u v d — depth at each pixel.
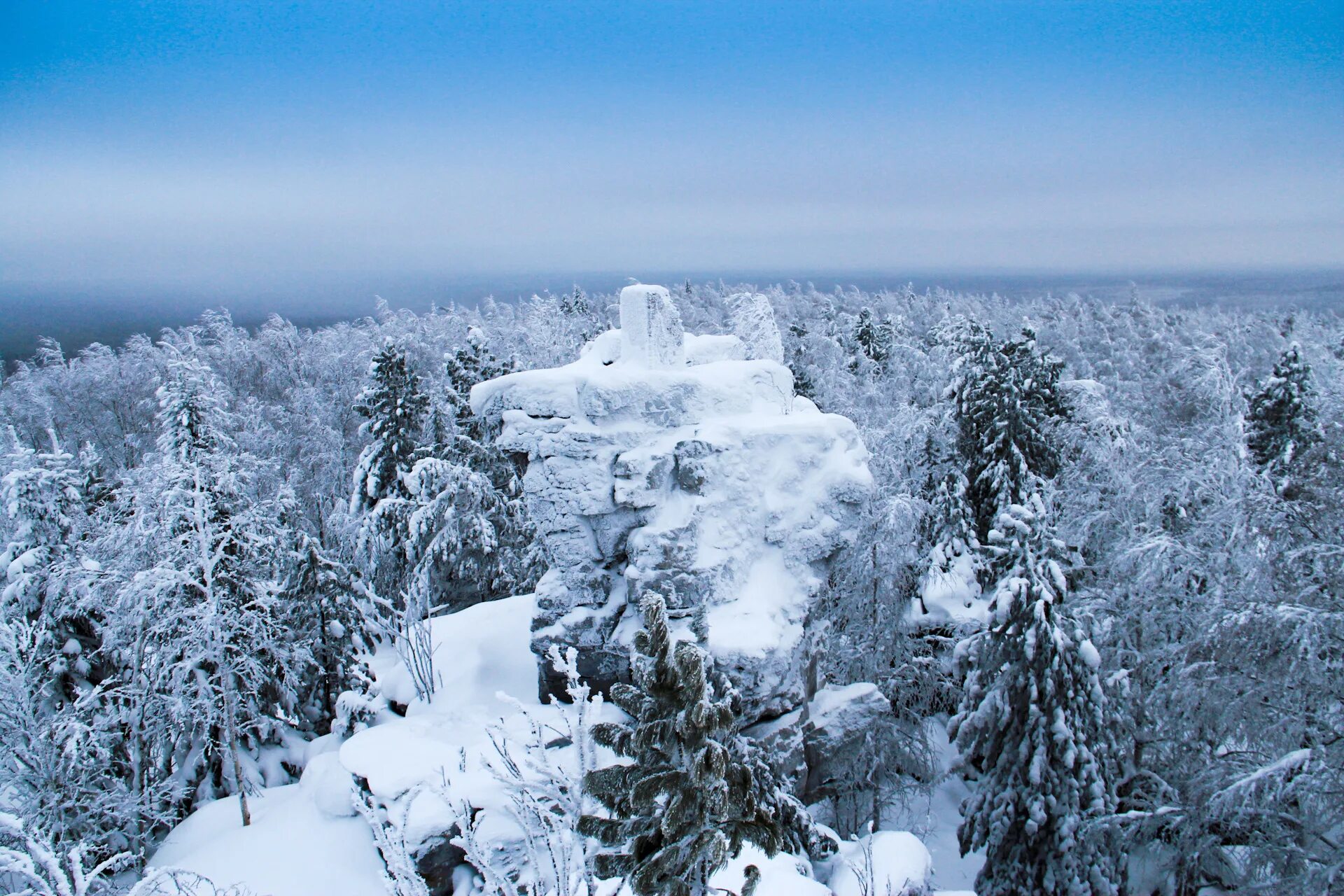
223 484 18.62
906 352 48.53
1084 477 25.05
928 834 18.44
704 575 14.32
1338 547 14.88
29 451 21.06
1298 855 13.76
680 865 6.58
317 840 13.01
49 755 16.28
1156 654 17.97
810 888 9.94
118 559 19.16
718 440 15.06
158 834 18.38
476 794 11.82
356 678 20.53
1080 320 67.44
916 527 22.88
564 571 15.25
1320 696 14.73
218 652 16.55
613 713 14.29
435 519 24.36
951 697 21.34
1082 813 13.38
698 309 67.81
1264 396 23.23
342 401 45.06
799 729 14.69
